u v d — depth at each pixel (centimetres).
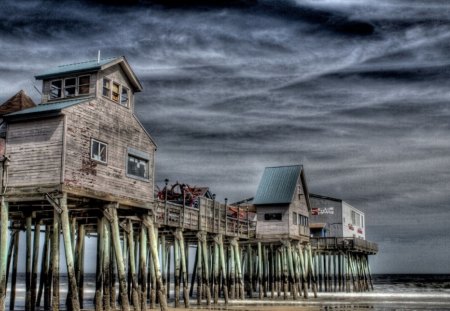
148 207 2673
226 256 4722
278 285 4784
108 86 2502
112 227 2397
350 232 6606
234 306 3581
